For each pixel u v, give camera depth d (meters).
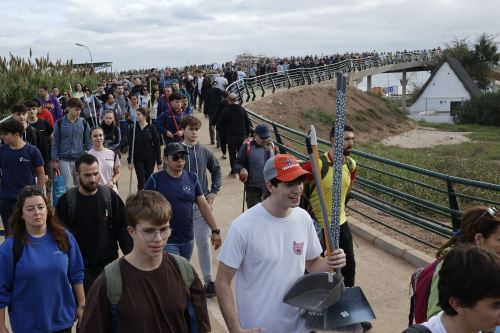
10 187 6.89
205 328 3.15
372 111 47.28
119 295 2.90
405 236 8.40
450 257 2.20
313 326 3.29
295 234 3.37
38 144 8.57
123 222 4.73
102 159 7.28
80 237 4.60
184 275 3.09
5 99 19.36
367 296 6.32
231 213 9.96
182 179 5.32
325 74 45.88
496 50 69.94
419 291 3.19
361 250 7.91
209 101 17.05
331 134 5.21
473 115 55.94
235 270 3.31
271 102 33.84
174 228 5.29
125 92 20.52
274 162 3.28
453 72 63.47
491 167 21.41
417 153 31.41
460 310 2.17
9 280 3.73
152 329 2.93
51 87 21.36
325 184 5.12
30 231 3.82
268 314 3.30
